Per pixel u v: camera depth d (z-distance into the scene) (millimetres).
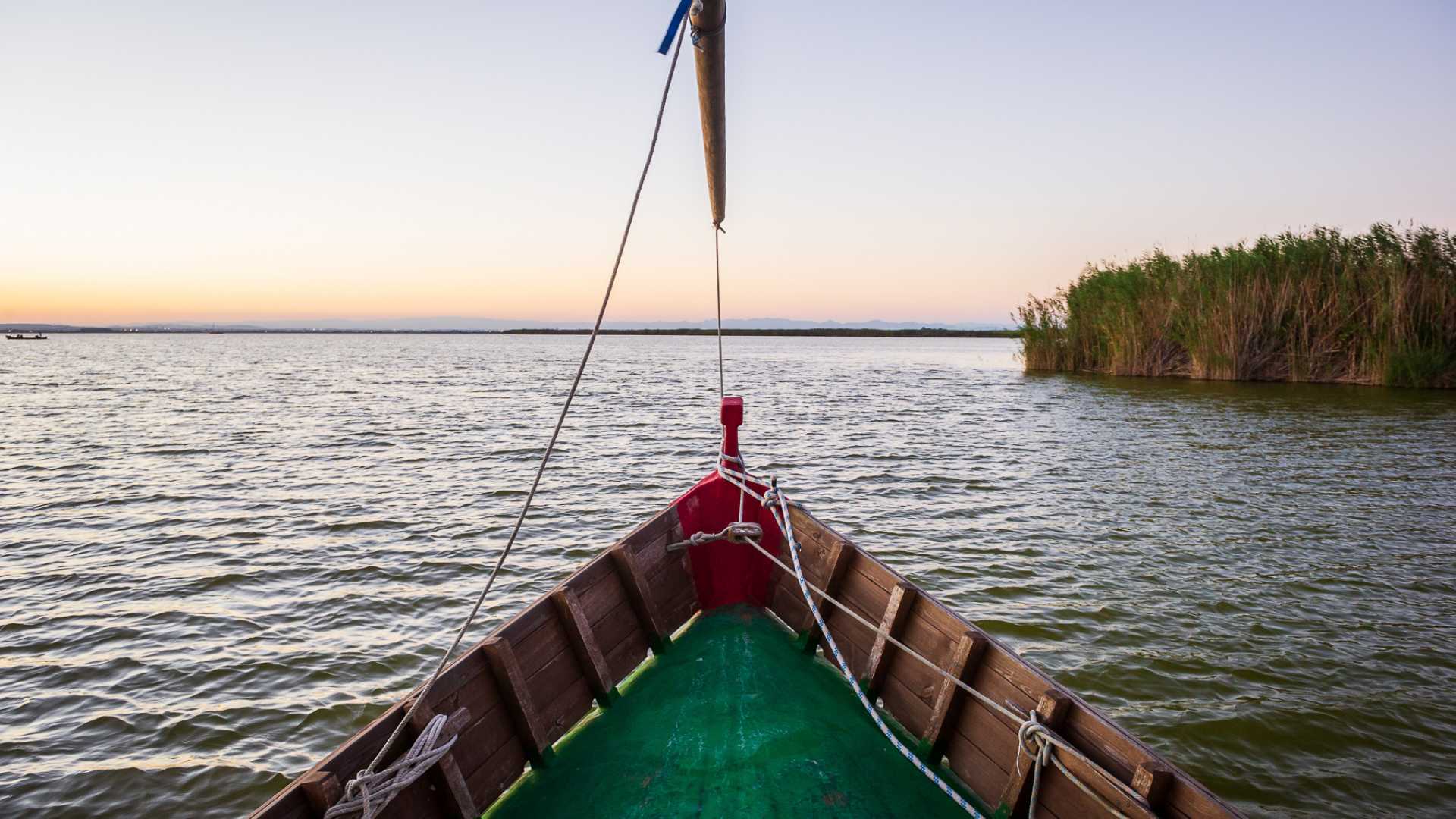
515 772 4270
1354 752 5836
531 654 4520
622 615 5258
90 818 5273
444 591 9516
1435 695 6660
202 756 6000
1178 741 5988
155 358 89688
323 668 7441
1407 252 29328
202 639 8109
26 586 9656
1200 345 33375
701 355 102938
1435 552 10531
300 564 10500
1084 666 7258
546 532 12062
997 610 8625
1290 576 9656
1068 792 3635
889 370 59094
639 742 4520
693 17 2424
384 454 19328
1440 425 20953
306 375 55156
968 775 4242
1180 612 8547
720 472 6008
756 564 5996
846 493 14594
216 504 13953
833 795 4062
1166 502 13531
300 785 3189
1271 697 6648
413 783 3660
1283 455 17375
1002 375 50062
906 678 4777
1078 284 41875
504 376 53531
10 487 15438
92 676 7273
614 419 26969
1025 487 14945
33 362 77250
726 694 4816
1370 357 29688
